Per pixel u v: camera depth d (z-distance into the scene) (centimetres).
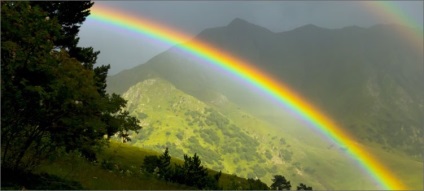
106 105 2222
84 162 3806
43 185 2000
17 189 1772
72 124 2022
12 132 1952
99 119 2188
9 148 1995
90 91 2061
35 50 1947
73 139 2131
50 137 2091
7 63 1859
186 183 4847
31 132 2025
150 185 3875
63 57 2077
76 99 2025
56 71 1967
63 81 1958
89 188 2347
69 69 2033
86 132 2212
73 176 2736
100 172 3706
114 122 2461
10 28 1870
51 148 2123
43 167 2603
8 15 1883
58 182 2194
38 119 1975
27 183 1931
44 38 2009
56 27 2117
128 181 3684
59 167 2917
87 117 2100
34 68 1892
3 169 1944
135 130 2605
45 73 1928
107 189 2634
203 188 4775
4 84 1797
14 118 1928
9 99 1831
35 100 1903
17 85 1870
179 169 4962
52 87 1908
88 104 2094
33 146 2136
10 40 1902
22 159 2178
